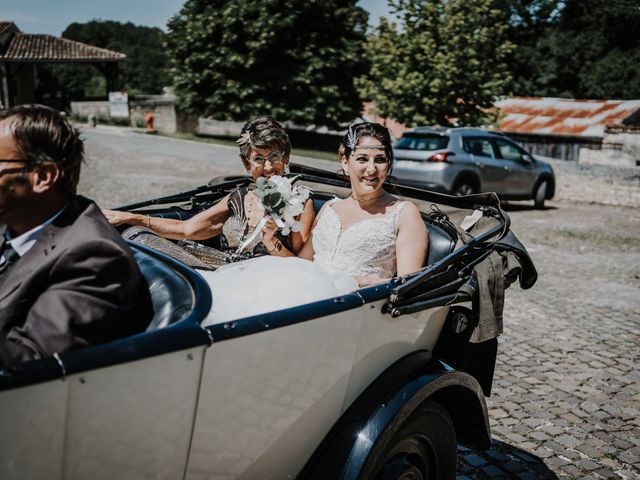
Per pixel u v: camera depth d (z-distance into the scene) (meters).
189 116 31.78
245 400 1.65
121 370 1.34
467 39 18.61
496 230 2.56
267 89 28.12
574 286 7.25
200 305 1.62
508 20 42.31
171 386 1.45
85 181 13.38
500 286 2.46
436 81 18.22
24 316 1.54
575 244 9.95
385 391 2.11
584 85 39.41
